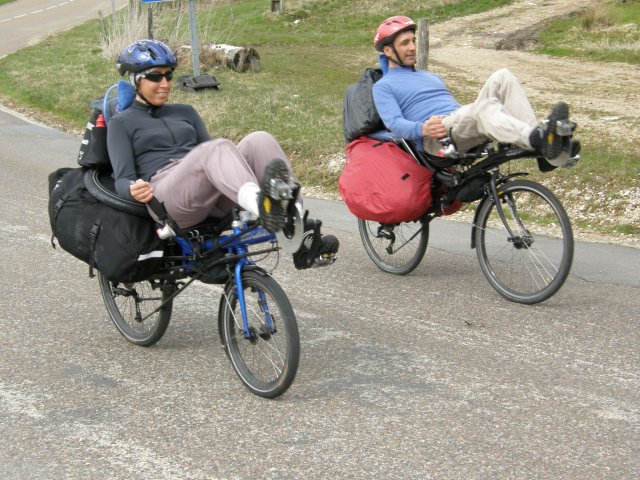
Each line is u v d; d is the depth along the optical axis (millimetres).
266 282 4637
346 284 6852
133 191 4730
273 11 32812
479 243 6449
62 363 5320
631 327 5715
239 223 4664
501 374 4980
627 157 9859
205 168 4613
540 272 6164
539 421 4375
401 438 4223
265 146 4898
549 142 5355
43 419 4531
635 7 25969
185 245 5012
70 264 7461
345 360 5242
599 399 4625
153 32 22125
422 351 5363
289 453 4102
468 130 5836
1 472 3990
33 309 6336
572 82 17609
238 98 15734
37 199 9945
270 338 4734
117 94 5254
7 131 14977
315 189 10789
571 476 3836
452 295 6488
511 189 6203
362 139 6844
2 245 8039
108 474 3949
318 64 21891
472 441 4176
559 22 26078
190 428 4398
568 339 5516
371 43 26656
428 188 6574
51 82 19188
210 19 32719
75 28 34094
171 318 6125
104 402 4738
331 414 4512
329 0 33500
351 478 3857
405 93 6590
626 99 15273
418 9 31031
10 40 31250
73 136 14656
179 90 16844
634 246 7711
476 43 24312
